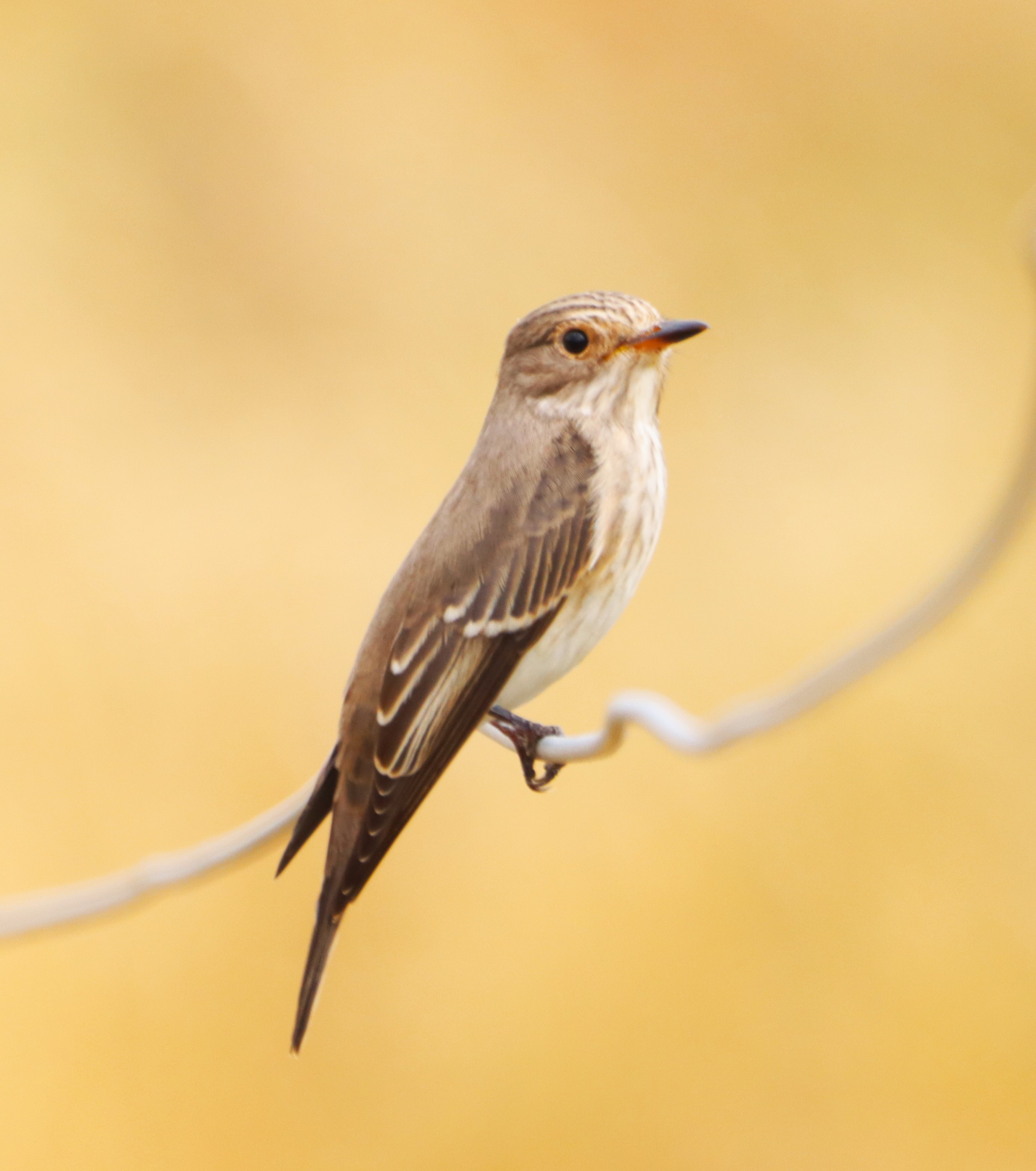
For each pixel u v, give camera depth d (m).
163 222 14.17
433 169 14.35
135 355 13.70
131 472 13.09
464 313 13.83
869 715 11.06
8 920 6.41
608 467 7.30
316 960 6.46
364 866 6.62
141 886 6.55
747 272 13.77
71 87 14.44
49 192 14.17
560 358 7.41
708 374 13.40
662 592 12.32
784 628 12.23
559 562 7.15
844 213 13.88
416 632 6.89
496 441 7.44
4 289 13.80
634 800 11.14
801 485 12.89
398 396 13.49
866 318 13.54
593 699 11.79
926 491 12.81
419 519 12.80
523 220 14.14
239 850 6.60
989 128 13.89
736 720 4.62
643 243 13.96
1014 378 13.25
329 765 6.81
